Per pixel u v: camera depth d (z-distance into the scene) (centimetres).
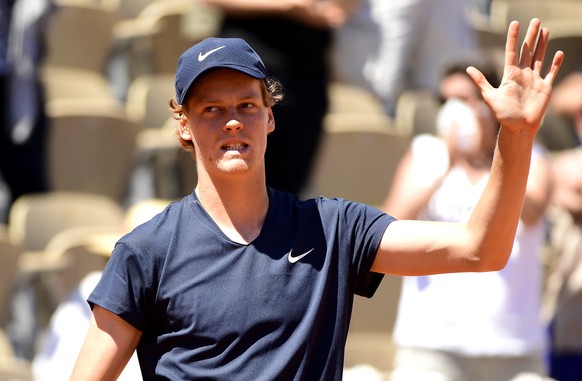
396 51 2664
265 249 916
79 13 2883
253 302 898
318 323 910
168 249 914
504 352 1645
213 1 1909
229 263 908
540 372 1678
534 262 1688
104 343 909
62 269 2145
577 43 3008
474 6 3334
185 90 912
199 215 927
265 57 1898
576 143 2719
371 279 954
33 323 2138
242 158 907
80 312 1727
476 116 1677
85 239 2147
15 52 2400
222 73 909
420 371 1658
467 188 1664
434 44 2694
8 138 2422
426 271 925
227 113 909
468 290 1648
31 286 2152
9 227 2392
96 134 2522
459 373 1648
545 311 1994
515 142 881
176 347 906
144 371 925
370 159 2508
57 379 1680
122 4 3127
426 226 927
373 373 1992
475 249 901
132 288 908
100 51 2908
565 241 1919
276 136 1930
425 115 2645
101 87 2858
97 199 2481
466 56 1736
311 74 1928
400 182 1720
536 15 3341
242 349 898
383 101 2688
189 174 2442
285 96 1911
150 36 2853
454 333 1645
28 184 2444
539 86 884
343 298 922
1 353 2008
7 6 2378
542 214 1695
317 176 2470
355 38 2688
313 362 907
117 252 918
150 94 2667
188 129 956
